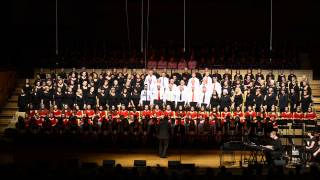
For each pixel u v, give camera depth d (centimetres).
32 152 2398
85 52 3081
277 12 3170
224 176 1359
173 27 3197
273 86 2592
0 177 1372
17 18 3125
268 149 2005
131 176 1358
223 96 2545
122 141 2492
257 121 2398
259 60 2975
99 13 3203
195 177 1380
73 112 2548
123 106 2544
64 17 3183
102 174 1366
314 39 3138
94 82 2638
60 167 1470
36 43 3136
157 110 2528
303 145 2286
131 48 3170
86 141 2488
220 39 3197
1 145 2492
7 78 2797
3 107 2739
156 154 2366
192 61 2941
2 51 3055
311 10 3144
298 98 2552
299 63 2995
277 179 1367
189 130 2481
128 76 2655
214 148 2489
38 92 2602
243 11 3192
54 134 2494
